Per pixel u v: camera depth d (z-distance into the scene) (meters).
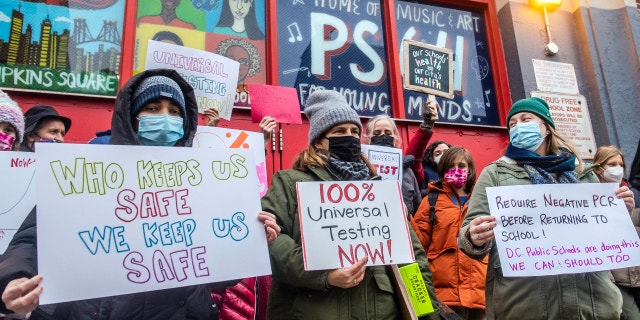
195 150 1.70
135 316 1.49
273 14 4.54
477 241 1.90
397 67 4.89
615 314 1.96
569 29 5.66
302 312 1.72
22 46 3.67
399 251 1.78
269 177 4.03
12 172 2.10
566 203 2.04
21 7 3.74
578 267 1.93
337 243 1.71
